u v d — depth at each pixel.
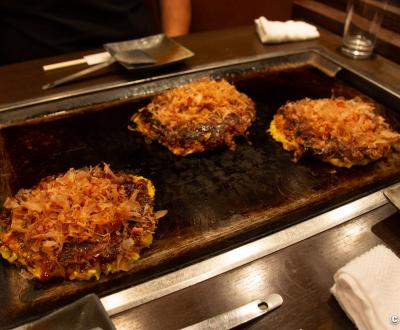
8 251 0.34
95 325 0.26
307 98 0.55
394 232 0.37
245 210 0.40
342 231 0.37
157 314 0.30
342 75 0.62
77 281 0.33
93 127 0.51
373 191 0.42
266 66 0.64
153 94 0.57
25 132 0.49
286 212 0.40
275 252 0.35
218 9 0.97
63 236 0.33
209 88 0.53
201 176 0.45
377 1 0.62
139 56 0.59
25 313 0.30
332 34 0.75
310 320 0.30
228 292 0.32
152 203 0.39
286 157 0.48
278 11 1.02
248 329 0.29
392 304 0.27
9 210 0.37
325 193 0.43
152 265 0.34
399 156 0.48
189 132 0.48
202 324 0.29
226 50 0.67
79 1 0.72
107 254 0.33
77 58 0.64
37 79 0.58
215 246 0.36
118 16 0.76
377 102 0.57
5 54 0.75
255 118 0.54
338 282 0.29
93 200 0.36
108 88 0.55
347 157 0.45
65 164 0.46
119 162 0.46
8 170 0.44
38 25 0.73
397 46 0.64
